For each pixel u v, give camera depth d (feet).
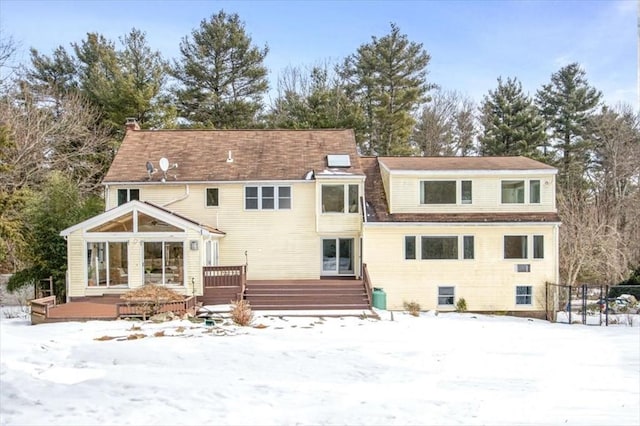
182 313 60.29
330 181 79.00
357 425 24.06
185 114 133.39
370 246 76.02
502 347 45.24
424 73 145.69
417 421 24.70
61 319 57.26
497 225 75.87
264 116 140.56
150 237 69.05
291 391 29.99
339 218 79.05
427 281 76.18
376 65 143.74
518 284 76.28
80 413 25.12
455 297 76.28
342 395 29.35
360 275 80.02
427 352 42.37
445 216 77.30
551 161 144.46
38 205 77.97
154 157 85.05
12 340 43.47
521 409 26.86
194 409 26.07
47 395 27.96
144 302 59.26
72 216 78.79
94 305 63.57
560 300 77.92
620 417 25.50
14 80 110.22
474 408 26.99
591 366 37.96
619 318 70.23
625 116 131.23
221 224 80.43
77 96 116.98
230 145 88.74
